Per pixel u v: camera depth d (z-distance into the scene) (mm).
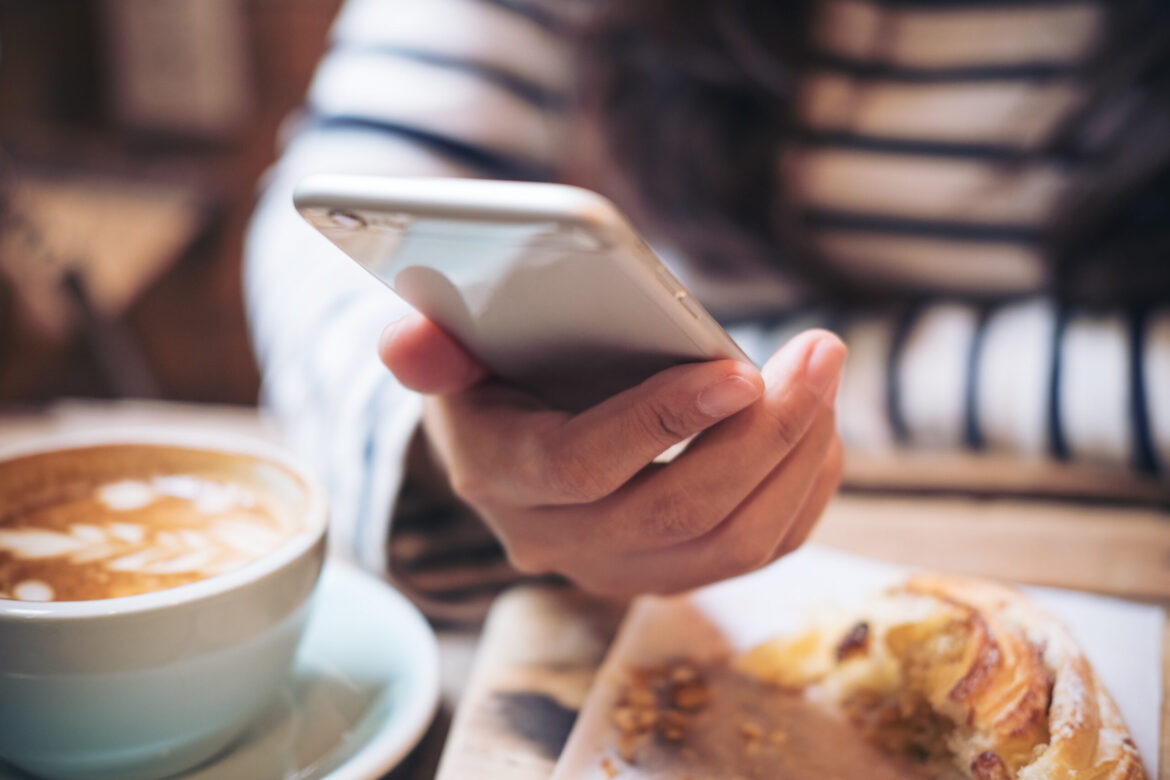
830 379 304
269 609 312
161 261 1204
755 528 325
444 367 329
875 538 424
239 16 1444
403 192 256
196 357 1494
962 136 615
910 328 581
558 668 357
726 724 333
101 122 1511
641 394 299
